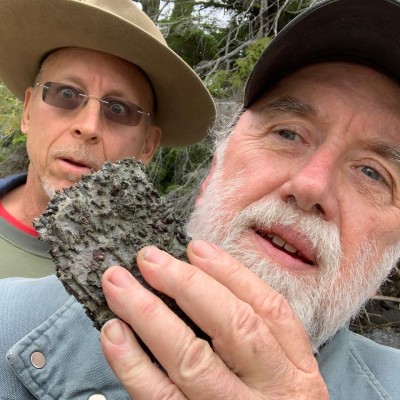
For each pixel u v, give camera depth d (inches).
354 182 12.1
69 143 20.9
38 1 20.6
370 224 12.0
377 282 12.8
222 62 53.6
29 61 24.1
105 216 8.6
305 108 12.3
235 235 12.2
